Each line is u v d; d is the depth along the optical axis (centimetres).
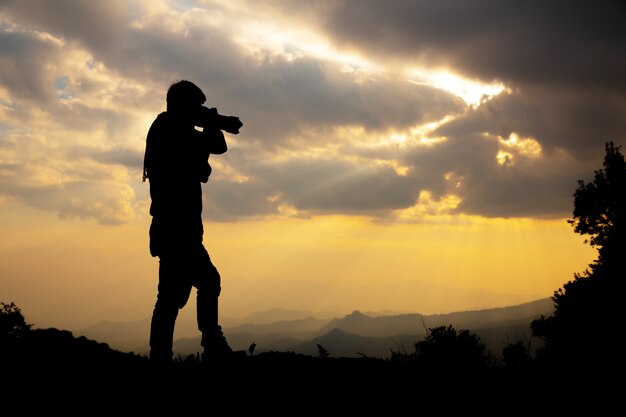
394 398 483
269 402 459
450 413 459
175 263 477
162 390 461
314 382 509
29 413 416
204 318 504
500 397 481
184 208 483
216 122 511
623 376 488
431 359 541
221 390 476
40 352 577
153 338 479
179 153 486
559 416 446
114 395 466
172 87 505
